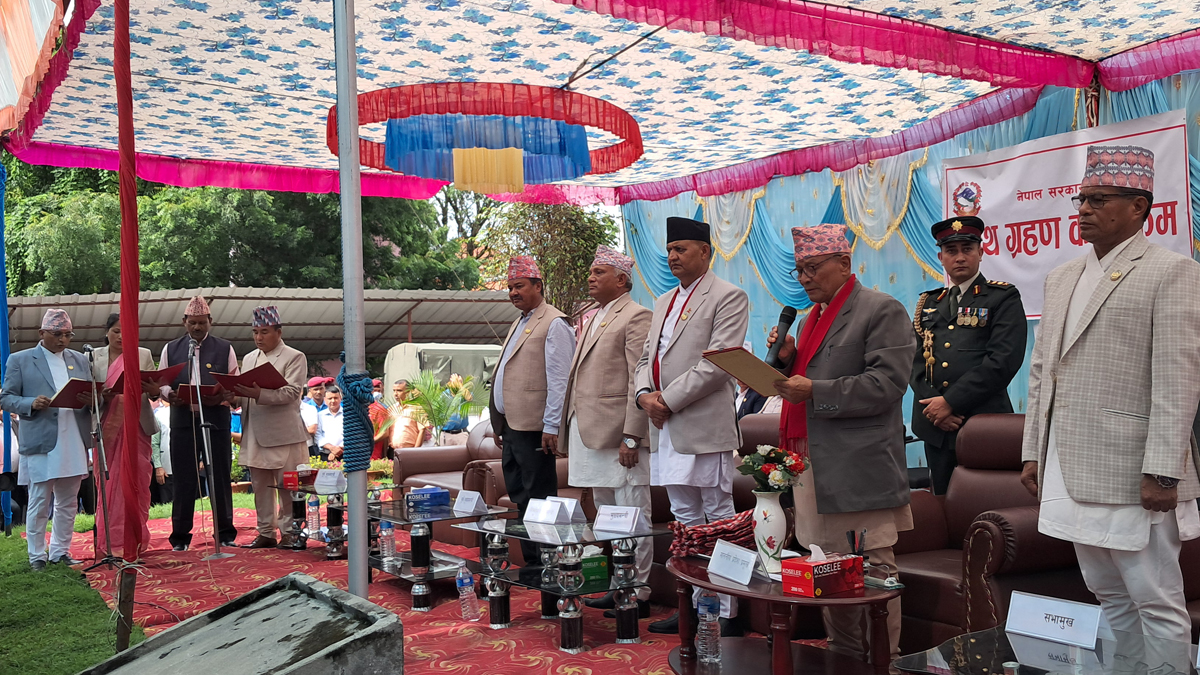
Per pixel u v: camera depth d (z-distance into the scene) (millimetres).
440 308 16953
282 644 2037
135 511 3943
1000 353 4949
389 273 22344
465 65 6219
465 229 27484
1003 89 7004
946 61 5574
